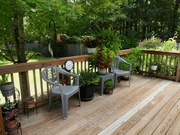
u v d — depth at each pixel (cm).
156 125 218
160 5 1029
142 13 1064
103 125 219
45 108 269
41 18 275
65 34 479
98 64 326
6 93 210
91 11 373
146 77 459
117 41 363
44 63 258
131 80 430
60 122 227
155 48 529
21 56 310
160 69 447
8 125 187
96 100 301
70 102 292
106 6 370
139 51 466
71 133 202
